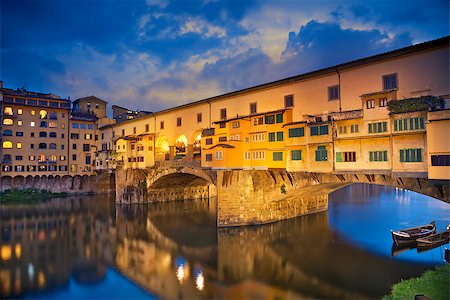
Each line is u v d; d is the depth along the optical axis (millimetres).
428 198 70625
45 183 71375
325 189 35906
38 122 69562
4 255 31516
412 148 21641
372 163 23750
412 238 29469
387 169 22875
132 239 37438
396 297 18844
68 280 25234
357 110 25688
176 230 41375
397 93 23828
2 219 49156
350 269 25766
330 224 41000
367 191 87062
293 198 41656
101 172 73188
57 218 49781
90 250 33156
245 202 38594
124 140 59938
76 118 74188
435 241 29297
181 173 49656
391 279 23438
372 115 23953
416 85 22938
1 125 64375
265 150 32562
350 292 21812
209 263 28406
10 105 66375
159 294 22469
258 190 38625
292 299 21359
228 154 35406
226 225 38062
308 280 24141
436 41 21500
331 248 31250
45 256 31156
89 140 75875
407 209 53438
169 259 29984
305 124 28625
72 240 37156
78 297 22188
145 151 54906
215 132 38938
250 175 38344
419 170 21266
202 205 60562
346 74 27281
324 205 50594
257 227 38344
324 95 28859
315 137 27750
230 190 38219
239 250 31375
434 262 26359
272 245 32594
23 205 60688
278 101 33094
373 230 37969
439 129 20203
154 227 43406
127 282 24656
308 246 32094
